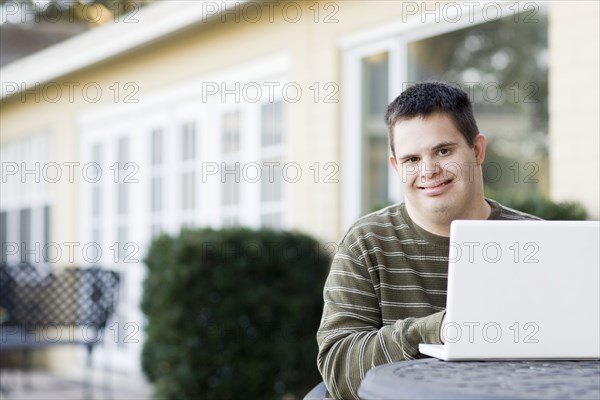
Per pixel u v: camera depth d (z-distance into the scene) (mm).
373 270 3762
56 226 15086
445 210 3729
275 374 8992
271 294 9000
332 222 9570
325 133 9680
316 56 9797
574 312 3049
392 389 2602
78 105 14484
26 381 12336
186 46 11984
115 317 13352
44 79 14750
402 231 3832
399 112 3793
